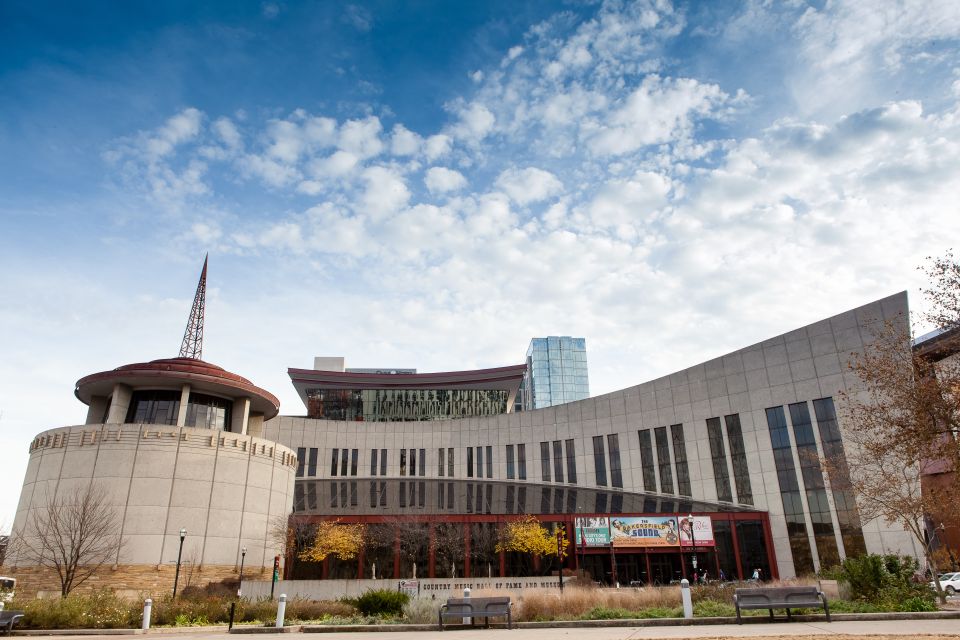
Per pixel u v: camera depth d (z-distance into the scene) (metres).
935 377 27.78
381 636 19.67
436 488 71.94
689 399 67.44
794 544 55.50
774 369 61.22
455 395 99.56
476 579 44.62
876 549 51.19
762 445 60.41
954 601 27.91
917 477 33.91
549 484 75.38
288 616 29.64
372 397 98.94
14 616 23.27
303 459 83.44
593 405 75.81
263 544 50.66
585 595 27.75
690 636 16.02
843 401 55.69
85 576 40.44
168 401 52.41
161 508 45.62
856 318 56.53
